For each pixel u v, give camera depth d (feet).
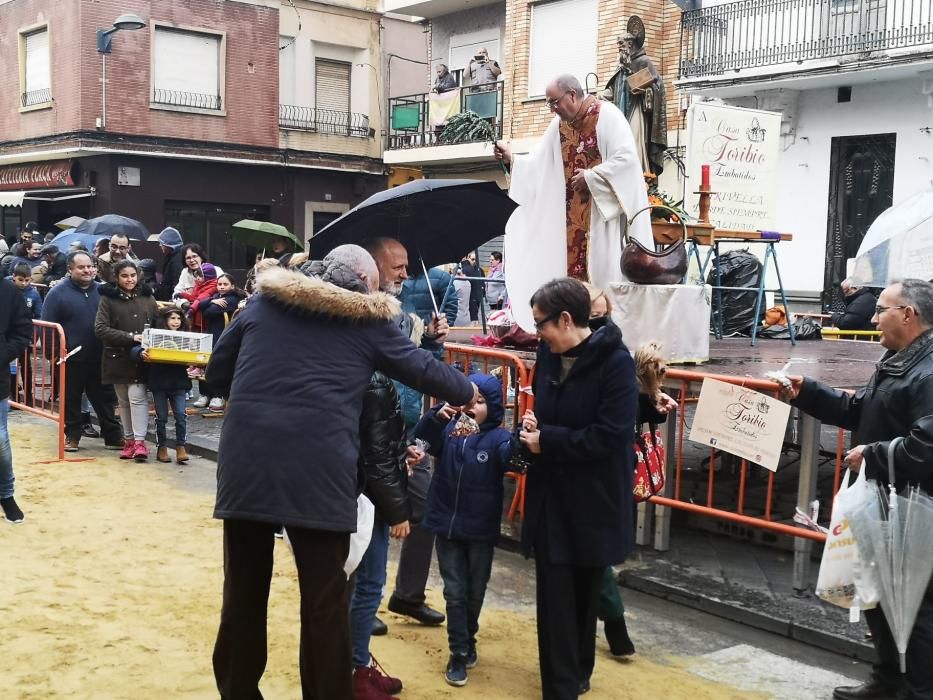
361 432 12.91
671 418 21.03
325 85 88.28
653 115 27.73
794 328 32.32
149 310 29.78
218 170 81.10
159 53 77.20
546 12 68.64
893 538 13.05
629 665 15.88
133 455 30.09
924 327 13.92
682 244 22.72
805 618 17.48
